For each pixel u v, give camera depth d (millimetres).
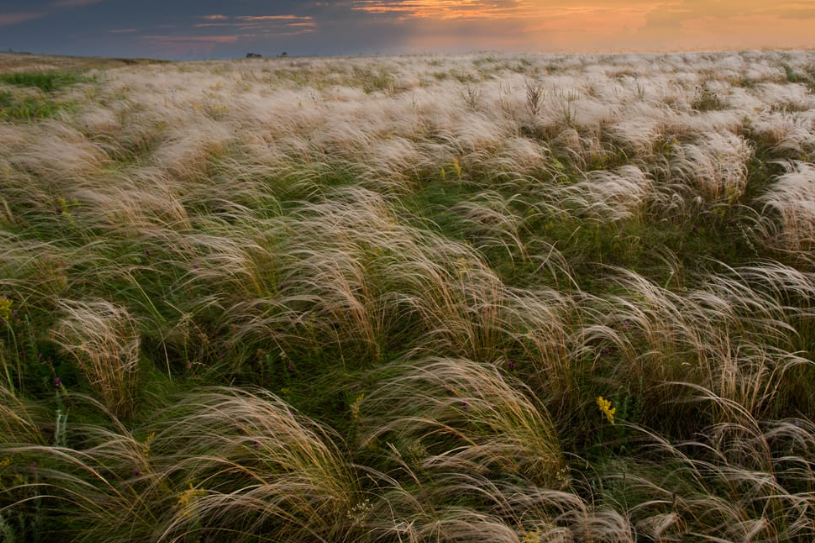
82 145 6426
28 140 6656
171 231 4254
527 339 3035
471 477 2236
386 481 2340
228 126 7695
